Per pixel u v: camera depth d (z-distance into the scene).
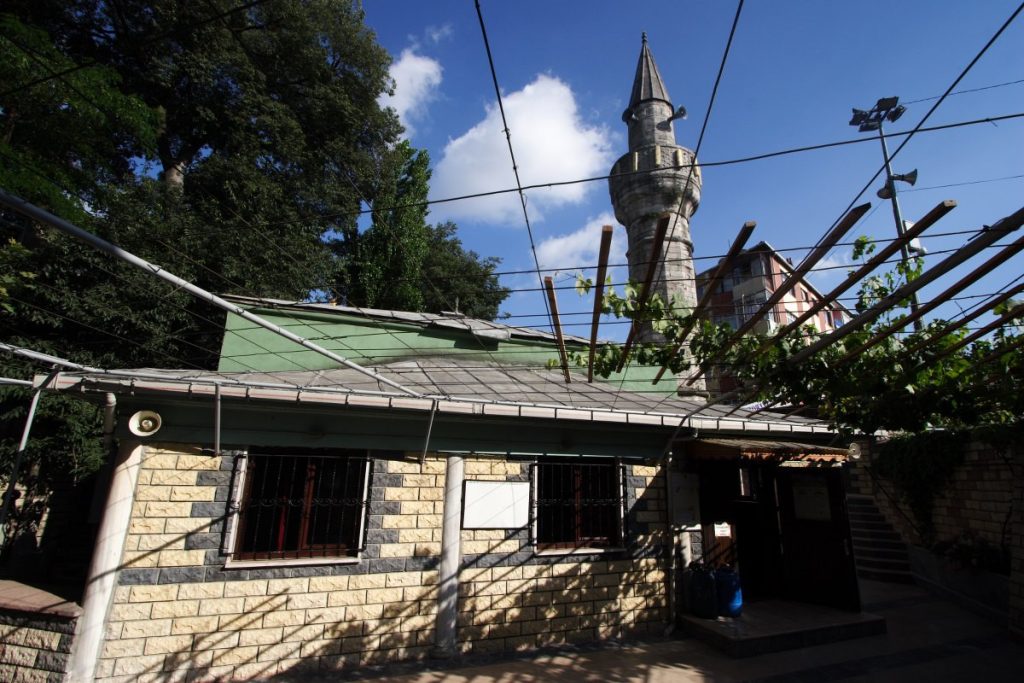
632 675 5.92
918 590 10.26
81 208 10.43
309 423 6.23
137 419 5.51
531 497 7.10
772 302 3.66
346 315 9.46
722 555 8.23
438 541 6.54
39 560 8.49
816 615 7.65
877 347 4.79
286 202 17.00
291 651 5.71
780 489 9.04
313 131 19.86
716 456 7.50
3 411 9.41
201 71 15.84
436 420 6.72
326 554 6.17
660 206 16.84
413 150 21.55
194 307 13.12
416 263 19.45
